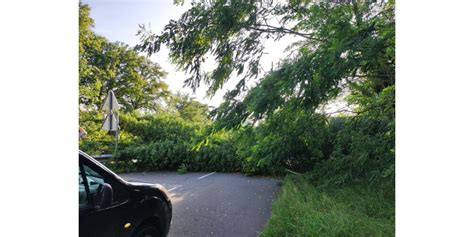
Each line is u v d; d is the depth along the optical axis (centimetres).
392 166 377
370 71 439
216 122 502
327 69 387
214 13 473
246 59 491
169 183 680
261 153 559
